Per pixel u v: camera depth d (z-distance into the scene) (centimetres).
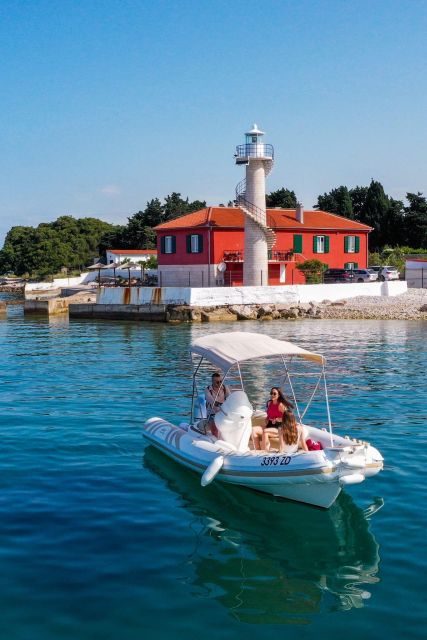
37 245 11375
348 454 1102
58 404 1966
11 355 3089
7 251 12656
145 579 890
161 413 1839
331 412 1827
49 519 1087
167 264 5997
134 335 3888
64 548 979
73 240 11862
